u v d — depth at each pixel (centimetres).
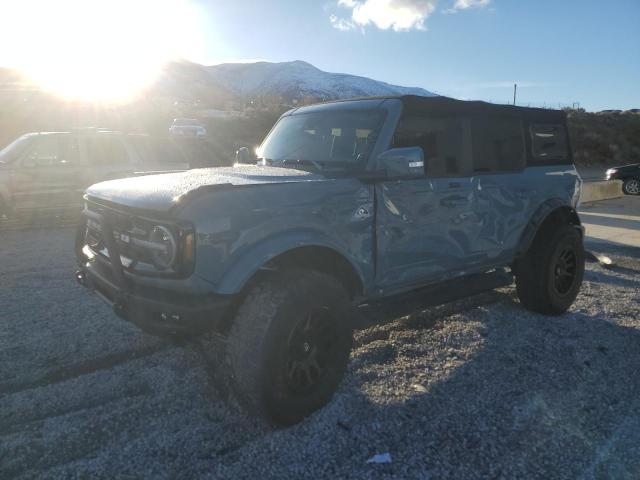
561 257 529
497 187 473
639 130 5269
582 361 426
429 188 412
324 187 350
